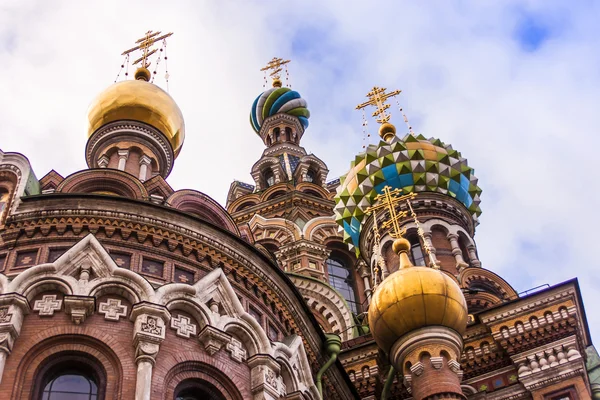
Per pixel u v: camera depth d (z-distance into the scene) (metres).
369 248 39.31
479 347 28.58
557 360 27.31
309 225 44.56
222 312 21.72
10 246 21.62
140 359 19.17
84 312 19.73
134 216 22.61
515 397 27.20
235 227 27.44
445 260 36.41
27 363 18.83
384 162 39.78
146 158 35.06
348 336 34.81
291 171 54.44
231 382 20.34
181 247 22.83
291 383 21.95
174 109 36.91
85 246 21.25
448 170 39.56
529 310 28.48
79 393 18.95
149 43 42.12
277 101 60.97
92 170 26.02
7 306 19.42
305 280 36.56
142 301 20.25
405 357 25.19
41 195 22.47
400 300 25.50
